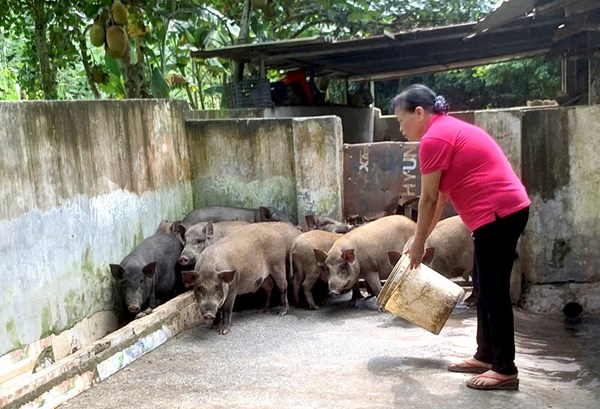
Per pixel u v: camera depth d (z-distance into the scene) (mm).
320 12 12656
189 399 4301
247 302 7055
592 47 9156
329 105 13070
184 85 13523
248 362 5031
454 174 4168
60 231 5293
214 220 7543
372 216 7656
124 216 6480
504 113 6629
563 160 6578
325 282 6750
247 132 7840
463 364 4641
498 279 4188
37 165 4996
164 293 6625
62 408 4215
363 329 5852
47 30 10836
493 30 10469
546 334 6008
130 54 8812
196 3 11281
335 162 7520
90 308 5762
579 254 6672
